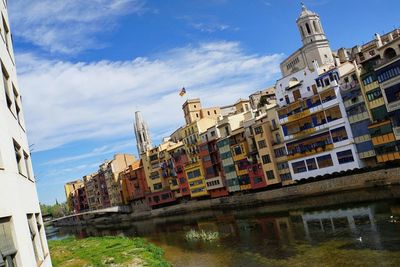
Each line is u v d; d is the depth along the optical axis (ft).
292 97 232.53
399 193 158.51
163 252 156.56
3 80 40.73
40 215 49.93
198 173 330.34
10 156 34.83
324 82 212.84
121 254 152.97
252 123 267.39
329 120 210.38
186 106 417.08
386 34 281.54
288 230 150.71
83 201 629.92
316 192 212.64
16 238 31.94
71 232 455.22
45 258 45.01
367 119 191.11
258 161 260.83
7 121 36.68
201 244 163.43
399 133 173.78
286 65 419.33
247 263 115.34
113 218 472.44
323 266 96.22
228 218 228.43
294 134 229.45
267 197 247.50
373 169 191.62
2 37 44.45
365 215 141.38
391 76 173.27
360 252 100.42
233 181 286.05
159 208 387.14
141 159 444.55
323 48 371.76
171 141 441.68
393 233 110.01
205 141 321.11
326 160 214.28
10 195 32.45
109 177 507.30
